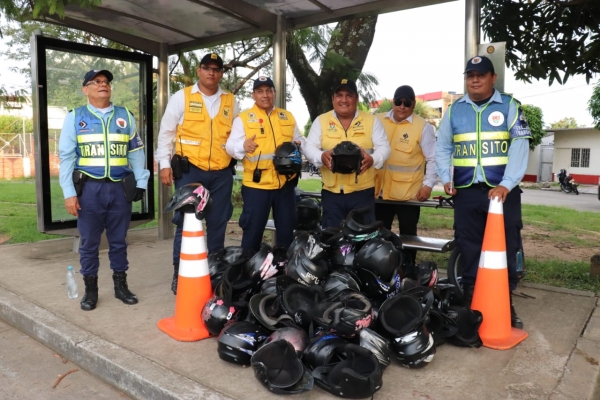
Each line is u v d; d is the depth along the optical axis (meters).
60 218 5.89
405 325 2.89
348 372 2.46
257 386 2.68
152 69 6.38
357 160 3.87
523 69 6.09
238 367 2.91
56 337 3.47
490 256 3.29
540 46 5.91
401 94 4.63
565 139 30.58
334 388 2.53
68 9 5.24
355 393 2.47
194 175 4.35
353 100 4.17
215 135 4.36
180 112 4.30
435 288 3.63
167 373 2.83
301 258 3.24
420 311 2.89
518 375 2.79
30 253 5.90
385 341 2.76
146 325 3.59
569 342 3.26
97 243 3.98
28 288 4.47
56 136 5.83
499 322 3.26
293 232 4.57
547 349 3.15
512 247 3.55
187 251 3.40
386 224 5.11
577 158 30.20
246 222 4.37
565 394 2.58
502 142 3.49
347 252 3.50
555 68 5.97
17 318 3.91
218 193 4.46
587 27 5.68
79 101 6.01
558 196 22.53
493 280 3.27
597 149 29.23
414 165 4.80
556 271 5.48
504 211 3.49
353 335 2.75
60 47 5.54
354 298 2.93
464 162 3.58
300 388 2.54
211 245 4.54
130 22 5.74
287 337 2.82
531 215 12.22
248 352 2.87
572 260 6.50
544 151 32.84
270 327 2.98
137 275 4.93
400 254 3.56
